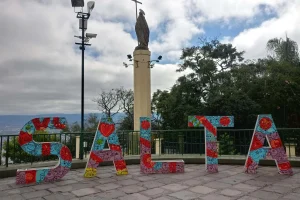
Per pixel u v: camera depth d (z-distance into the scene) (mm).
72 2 9344
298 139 8555
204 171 7000
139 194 4941
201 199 4617
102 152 6566
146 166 6773
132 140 9328
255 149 6734
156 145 10250
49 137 8281
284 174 6496
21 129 5887
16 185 5645
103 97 24359
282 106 20281
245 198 4652
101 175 6594
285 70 20188
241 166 7609
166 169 6828
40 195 4926
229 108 17938
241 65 22234
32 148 5926
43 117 6098
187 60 20312
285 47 22703
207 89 19969
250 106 18344
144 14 14125
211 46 22266
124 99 24641
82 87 9281
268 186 5430
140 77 13742
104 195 4898
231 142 10422
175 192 5051
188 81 19922
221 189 5234
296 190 5117
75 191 5172
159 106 22859
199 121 6988
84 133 8039
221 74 19844
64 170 6180
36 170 5902
